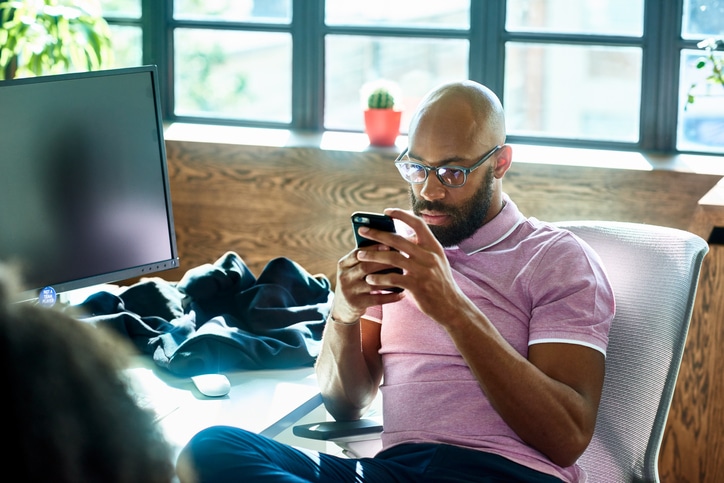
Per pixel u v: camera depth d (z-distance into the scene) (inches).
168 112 128.3
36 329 25.7
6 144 67.6
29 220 69.2
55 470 24.3
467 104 69.4
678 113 114.3
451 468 63.4
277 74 125.1
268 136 120.4
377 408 83.0
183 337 76.2
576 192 107.6
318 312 83.7
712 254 102.2
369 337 73.1
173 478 27.2
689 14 112.5
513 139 118.7
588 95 116.8
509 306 67.5
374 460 65.4
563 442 62.5
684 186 104.2
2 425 24.3
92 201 72.6
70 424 24.8
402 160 70.9
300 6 121.6
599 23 114.7
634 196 106.0
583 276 66.4
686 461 105.3
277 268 87.6
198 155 117.3
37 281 69.9
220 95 127.3
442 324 61.5
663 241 70.5
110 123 73.0
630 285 70.2
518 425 62.6
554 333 64.7
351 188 113.0
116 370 26.8
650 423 67.6
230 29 125.0
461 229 70.1
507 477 63.0
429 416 66.3
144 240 76.0
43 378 25.0
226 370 74.0
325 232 115.0
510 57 117.6
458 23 118.0
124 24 127.0
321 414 89.0
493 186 71.2
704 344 103.0
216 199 117.8
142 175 75.4
